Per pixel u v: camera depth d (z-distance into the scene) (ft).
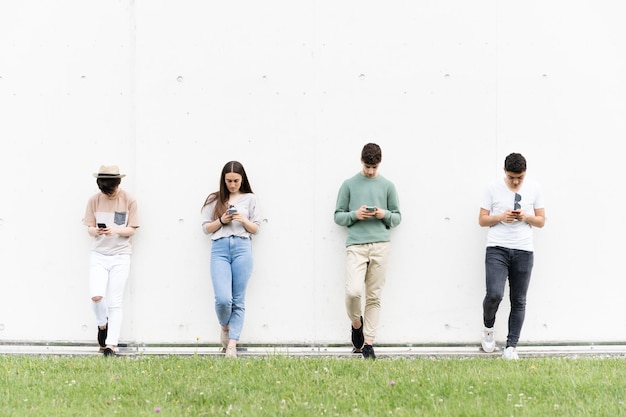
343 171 25.82
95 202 25.17
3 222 25.79
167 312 25.77
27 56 25.79
